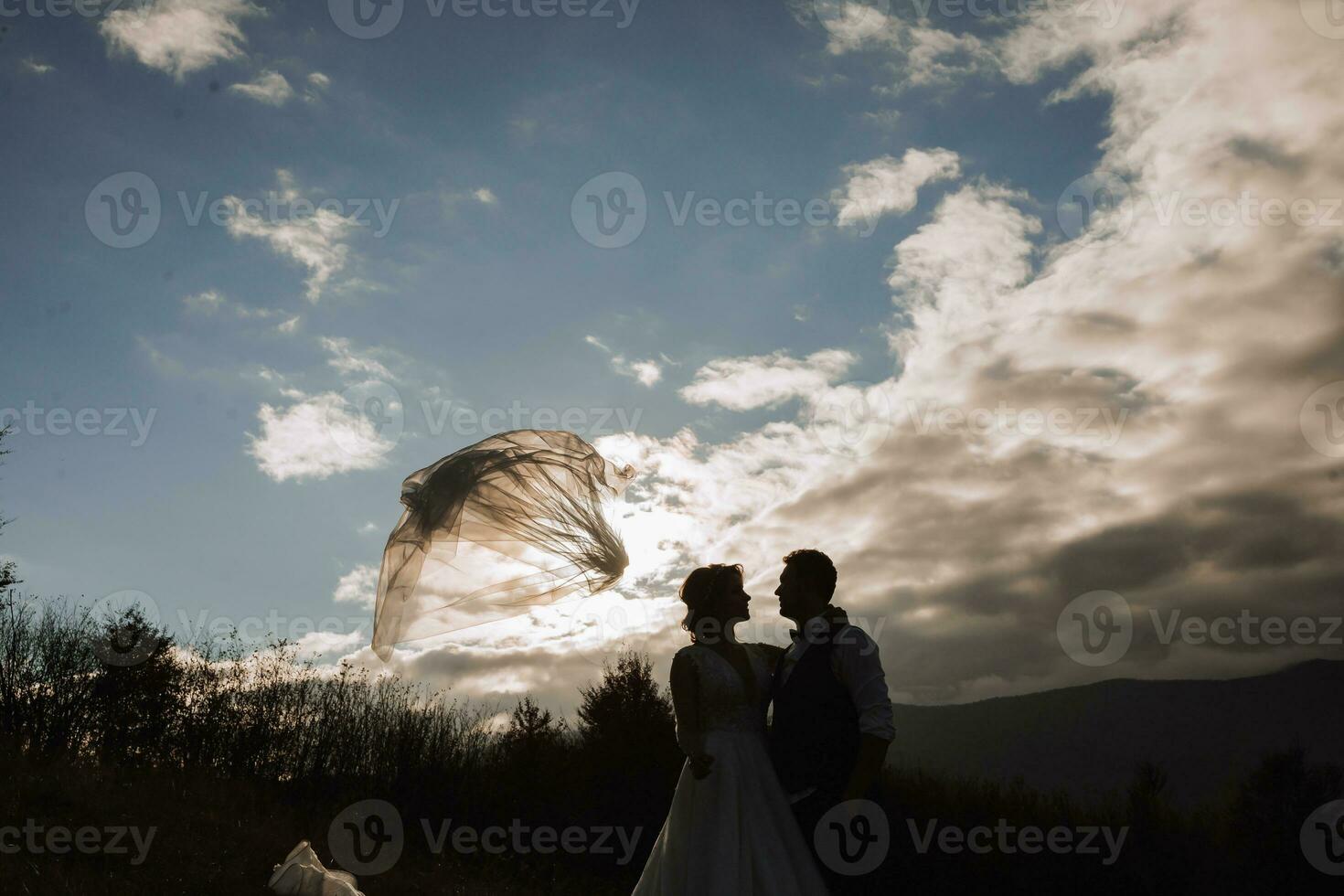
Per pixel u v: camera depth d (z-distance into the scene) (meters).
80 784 8.78
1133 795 12.83
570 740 14.62
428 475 4.17
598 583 4.11
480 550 4.05
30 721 10.51
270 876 7.30
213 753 11.89
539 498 4.06
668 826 4.13
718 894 3.72
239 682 12.71
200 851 7.52
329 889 6.86
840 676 3.88
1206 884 11.53
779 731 3.95
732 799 3.89
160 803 8.98
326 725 12.95
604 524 4.12
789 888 3.74
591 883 12.09
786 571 4.12
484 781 13.52
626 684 14.49
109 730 11.03
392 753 12.91
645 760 13.65
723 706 4.02
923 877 11.45
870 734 3.68
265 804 10.91
